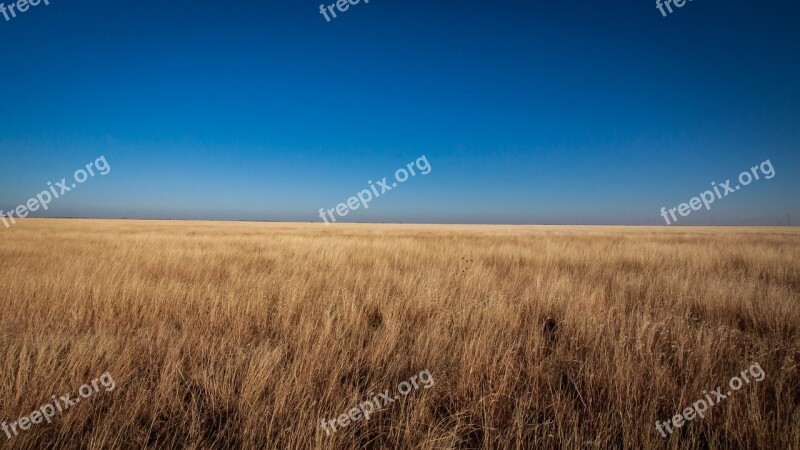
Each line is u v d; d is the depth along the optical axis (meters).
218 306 5.04
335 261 9.48
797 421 2.29
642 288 6.76
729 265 9.53
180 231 27.30
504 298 5.36
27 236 17.80
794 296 5.75
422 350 3.49
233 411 2.61
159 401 2.62
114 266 7.74
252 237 19.27
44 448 2.18
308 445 2.17
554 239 20.23
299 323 4.34
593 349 3.49
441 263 9.65
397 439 2.28
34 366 2.86
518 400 2.66
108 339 3.61
